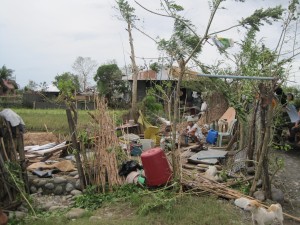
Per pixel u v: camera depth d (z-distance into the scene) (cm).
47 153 539
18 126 403
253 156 481
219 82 540
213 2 372
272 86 380
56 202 407
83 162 433
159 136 694
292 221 354
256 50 462
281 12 377
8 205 362
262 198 385
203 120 887
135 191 404
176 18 396
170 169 411
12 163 388
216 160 525
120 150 468
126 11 507
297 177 504
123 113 884
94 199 389
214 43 375
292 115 641
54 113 1554
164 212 340
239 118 522
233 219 336
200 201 370
